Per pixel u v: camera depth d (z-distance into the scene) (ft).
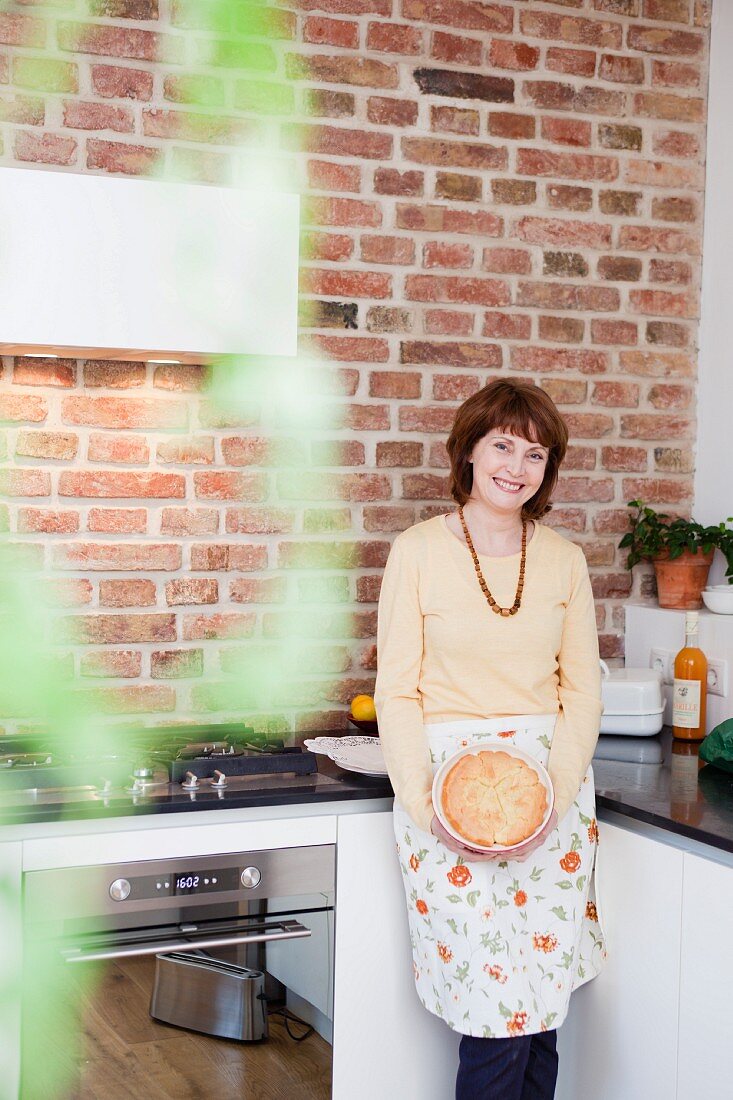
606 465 10.14
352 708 9.04
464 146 9.52
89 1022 6.78
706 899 6.45
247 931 7.16
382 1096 7.50
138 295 6.98
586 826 7.20
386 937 7.50
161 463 8.79
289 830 7.26
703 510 10.36
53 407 8.51
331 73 9.11
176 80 8.68
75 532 8.61
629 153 10.07
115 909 6.87
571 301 9.92
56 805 6.67
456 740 7.06
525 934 6.95
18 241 6.73
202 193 7.10
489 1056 6.85
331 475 9.25
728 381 10.02
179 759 7.51
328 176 9.13
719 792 7.37
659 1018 6.85
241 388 8.97
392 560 7.32
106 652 8.73
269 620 9.13
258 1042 7.16
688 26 10.23
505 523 7.31
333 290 9.20
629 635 10.19
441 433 9.53
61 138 8.41
